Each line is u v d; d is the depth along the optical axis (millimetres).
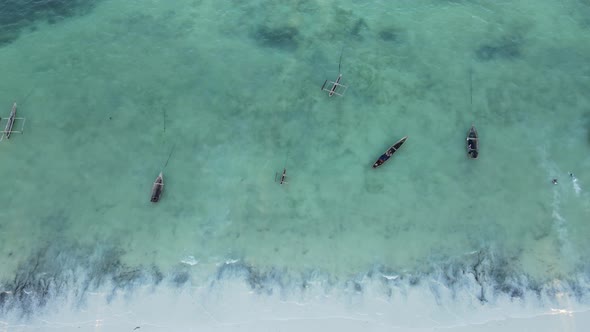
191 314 30266
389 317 30359
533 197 35125
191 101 39812
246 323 30094
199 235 33375
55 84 40312
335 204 34812
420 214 34438
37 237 33094
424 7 46906
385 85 40938
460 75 41750
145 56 42469
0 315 30016
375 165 36188
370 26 45125
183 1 46719
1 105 38875
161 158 36750
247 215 34281
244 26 44969
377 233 33625
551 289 31234
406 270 32156
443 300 30938
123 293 30828
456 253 32812
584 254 32656
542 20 45875
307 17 45719
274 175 36031
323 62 42375
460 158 36938
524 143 37750
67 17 44906
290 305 30719
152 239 33125
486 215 34375
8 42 42844
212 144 37562
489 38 44531
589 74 42000
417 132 38250
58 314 30125
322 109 39438
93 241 33000
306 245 33062
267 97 40125
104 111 39000
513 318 30312
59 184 35375
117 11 45562
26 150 36750
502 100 40156
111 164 36406
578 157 37031
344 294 31125
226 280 31500
